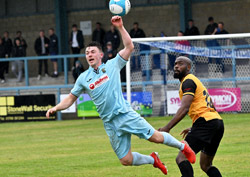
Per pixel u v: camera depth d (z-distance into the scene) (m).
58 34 51.44
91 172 17.34
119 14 13.52
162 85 32.38
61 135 28.39
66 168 18.31
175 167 17.52
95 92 12.95
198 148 12.70
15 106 37.97
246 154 19.28
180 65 13.18
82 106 36.94
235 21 47.56
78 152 22.02
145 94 32.50
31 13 53.34
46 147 24.08
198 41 33.47
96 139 25.91
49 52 44.91
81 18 51.78
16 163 19.94
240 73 31.95
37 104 37.69
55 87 38.94
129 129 12.80
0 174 17.67
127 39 12.81
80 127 31.88
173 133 25.42
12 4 53.94
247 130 25.73
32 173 17.64
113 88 12.83
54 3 51.88
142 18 50.12
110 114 12.88
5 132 31.48
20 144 25.67
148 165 18.31
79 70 39.69
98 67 12.98
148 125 12.80
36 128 32.84
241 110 32.09
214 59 32.09
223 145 21.53
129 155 13.20
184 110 12.52
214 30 40.47
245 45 31.50
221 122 12.85
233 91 32.09
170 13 49.38
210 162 13.28
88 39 51.72
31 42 53.56
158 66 32.38
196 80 12.91
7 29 54.09
